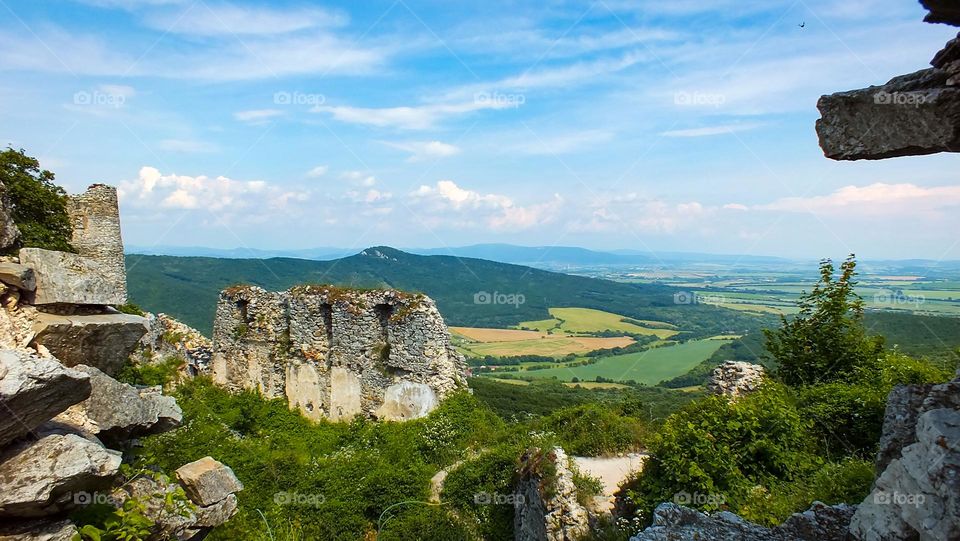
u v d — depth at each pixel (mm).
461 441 16172
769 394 10344
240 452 15398
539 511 10758
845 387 10805
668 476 8984
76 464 5344
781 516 7242
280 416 19391
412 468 14875
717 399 9992
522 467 12602
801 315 14141
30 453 5262
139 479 7152
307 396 19422
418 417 16922
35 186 13305
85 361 6766
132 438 7465
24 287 6375
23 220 12750
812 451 9234
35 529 5266
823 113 5180
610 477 12727
